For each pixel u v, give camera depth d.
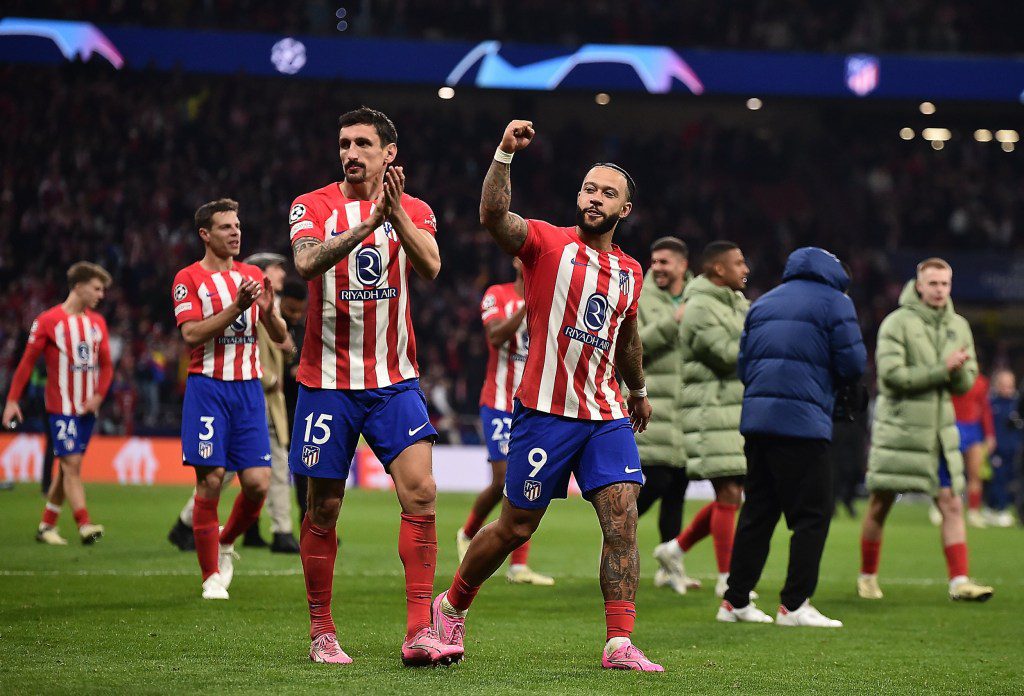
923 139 53.19
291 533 15.62
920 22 47.59
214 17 44.91
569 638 9.39
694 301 12.70
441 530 19.97
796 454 10.63
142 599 10.82
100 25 43.16
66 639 8.55
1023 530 23.48
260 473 11.84
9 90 42.94
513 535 8.00
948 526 12.88
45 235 40.00
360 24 46.19
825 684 7.73
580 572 14.50
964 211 48.81
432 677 7.42
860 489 34.94
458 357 38.88
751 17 47.94
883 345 12.90
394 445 7.89
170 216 41.25
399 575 13.44
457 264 43.12
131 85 43.38
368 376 7.87
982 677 8.13
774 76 44.91
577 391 7.92
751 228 47.25
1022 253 46.97
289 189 43.75
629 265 8.14
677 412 13.37
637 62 44.59
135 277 39.00
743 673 8.06
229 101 45.31
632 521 8.02
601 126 52.59
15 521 19.09
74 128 42.62
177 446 31.48
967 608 12.05
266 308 11.68
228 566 12.08
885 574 15.38
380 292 7.85
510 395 13.45
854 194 50.69
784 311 10.77
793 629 10.37
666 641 9.54
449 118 48.41
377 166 7.94
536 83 44.31
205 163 43.16
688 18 47.03
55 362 15.95
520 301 13.44
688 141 49.97
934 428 12.74
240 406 11.63
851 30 48.16
